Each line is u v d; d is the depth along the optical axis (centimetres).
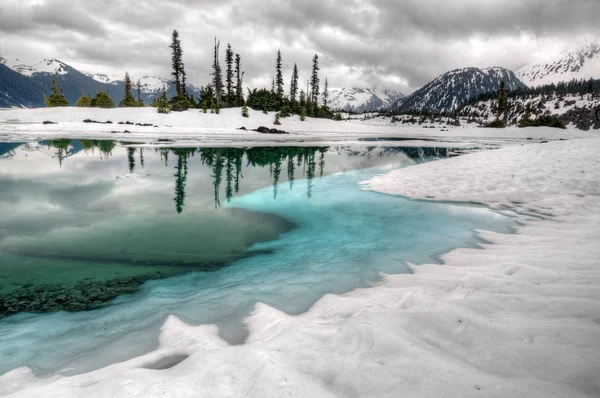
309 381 171
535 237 491
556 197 741
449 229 584
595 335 196
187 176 1195
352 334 221
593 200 693
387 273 399
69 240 560
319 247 520
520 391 154
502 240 498
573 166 942
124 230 615
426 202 799
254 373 179
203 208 780
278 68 5847
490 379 164
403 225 624
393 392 161
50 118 3612
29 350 260
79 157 1577
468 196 820
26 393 184
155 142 2350
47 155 1602
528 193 790
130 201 836
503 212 676
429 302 276
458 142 3469
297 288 366
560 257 365
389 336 209
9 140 2139
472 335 215
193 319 297
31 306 344
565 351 185
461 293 296
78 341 272
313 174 1279
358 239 553
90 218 689
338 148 2494
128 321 306
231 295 352
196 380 178
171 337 260
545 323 221
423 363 180
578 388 155
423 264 422
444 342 210
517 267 344
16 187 958
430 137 4484
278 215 721
